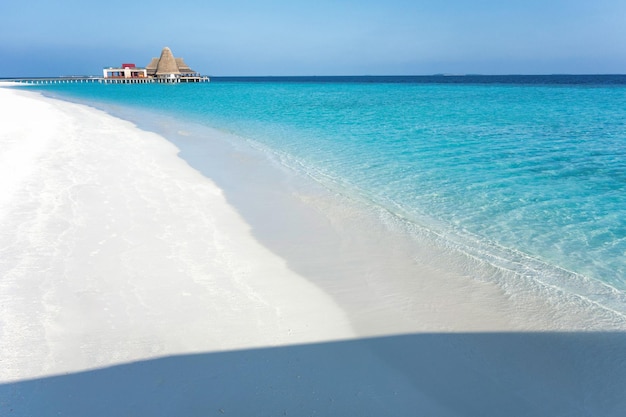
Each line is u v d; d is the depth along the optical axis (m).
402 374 3.61
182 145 14.19
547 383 3.56
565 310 4.65
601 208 7.88
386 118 22.92
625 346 4.04
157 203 7.84
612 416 3.23
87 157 11.25
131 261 5.48
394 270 5.58
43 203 7.48
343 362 3.73
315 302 4.71
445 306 4.71
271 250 6.08
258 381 3.45
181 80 99.25
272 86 82.50
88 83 104.25
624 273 5.50
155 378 3.44
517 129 18.23
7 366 3.51
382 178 10.13
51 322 4.13
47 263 5.32
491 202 8.30
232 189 9.06
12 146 11.66
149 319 4.23
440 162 11.78
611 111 26.36
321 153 13.21
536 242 6.49
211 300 4.64
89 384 3.35
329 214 7.67
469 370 3.70
